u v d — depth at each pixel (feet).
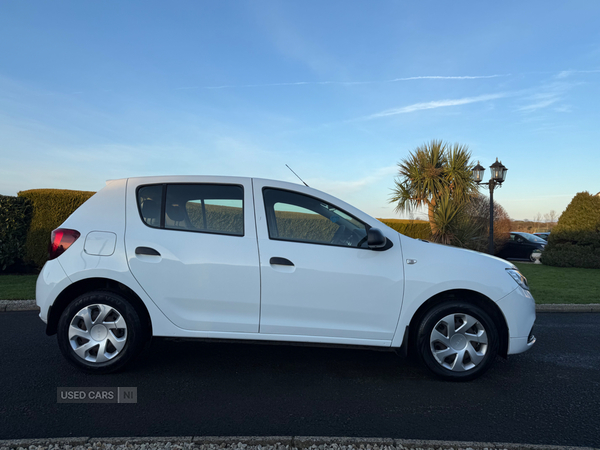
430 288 11.62
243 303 11.57
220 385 11.30
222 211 12.14
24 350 14.08
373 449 7.70
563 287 30.25
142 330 11.73
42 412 9.41
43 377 11.59
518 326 11.76
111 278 11.53
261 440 7.86
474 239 45.06
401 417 9.56
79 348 11.51
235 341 11.65
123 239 11.75
